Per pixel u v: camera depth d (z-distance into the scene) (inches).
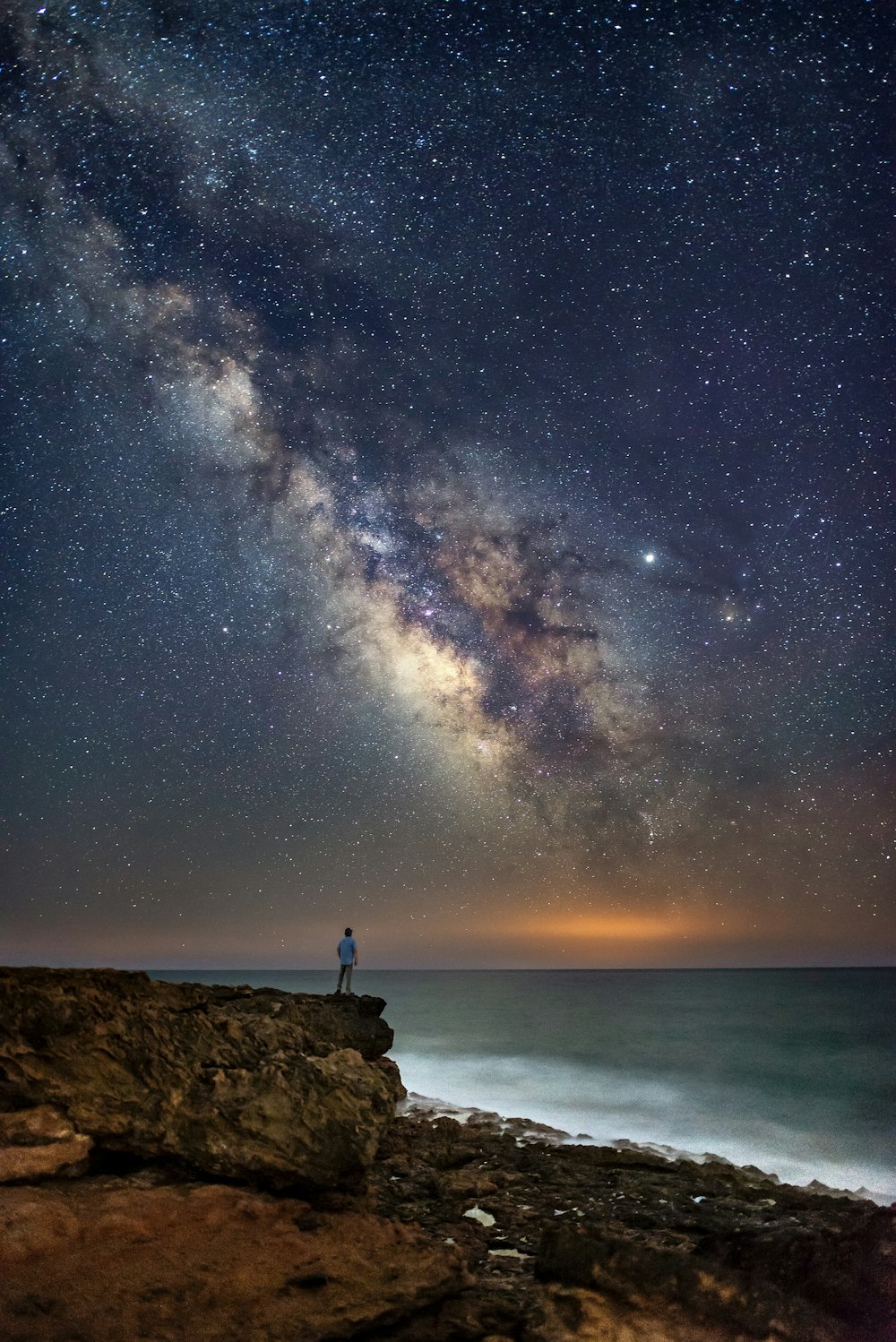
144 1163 288.0
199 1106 292.0
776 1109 743.1
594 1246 229.8
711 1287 211.8
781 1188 403.9
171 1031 315.6
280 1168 276.1
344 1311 202.4
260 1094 294.2
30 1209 230.8
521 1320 211.9
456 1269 234.7
